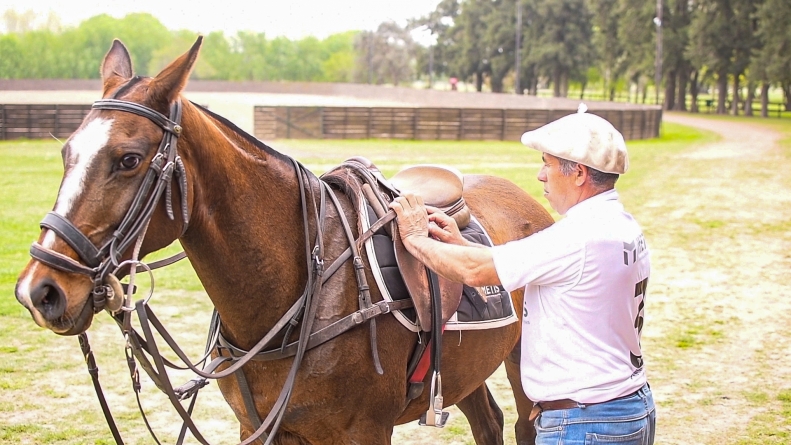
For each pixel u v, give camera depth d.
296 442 2.94
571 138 2.50
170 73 2.39
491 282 2.62
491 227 3.68
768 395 5.57
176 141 2.41
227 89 68.25
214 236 2.61
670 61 61.00
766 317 7.48
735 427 5.03
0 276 8.56
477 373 3.37
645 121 31.64
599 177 2.53
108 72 2.59
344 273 2.85
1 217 11.95
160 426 4.99
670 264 9.71
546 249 2.50
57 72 68.88
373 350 2.80
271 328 2.76
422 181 3.43
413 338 3.00
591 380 2.52
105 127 2.30
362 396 2.84
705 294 8.31
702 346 6.65
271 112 27.89
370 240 2.93
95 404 5.28
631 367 2.60
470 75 89.75
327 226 2.90
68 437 4.75
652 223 12.52
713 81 63.41
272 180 2.78
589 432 2.52
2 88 58.47
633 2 61.47
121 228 2.30
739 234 11.63
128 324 2.41
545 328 2.58
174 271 9.19
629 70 65.75
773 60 50.25
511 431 5.05
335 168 3.26
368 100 57.28
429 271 3.02
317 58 90.62
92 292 2.27
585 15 72.75
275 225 2.75
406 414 3.24
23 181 15.70
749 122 45.94
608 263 2.47
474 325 3.19
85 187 2.25
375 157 21.55
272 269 2.73
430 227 2.96
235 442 4.79
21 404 5.24
